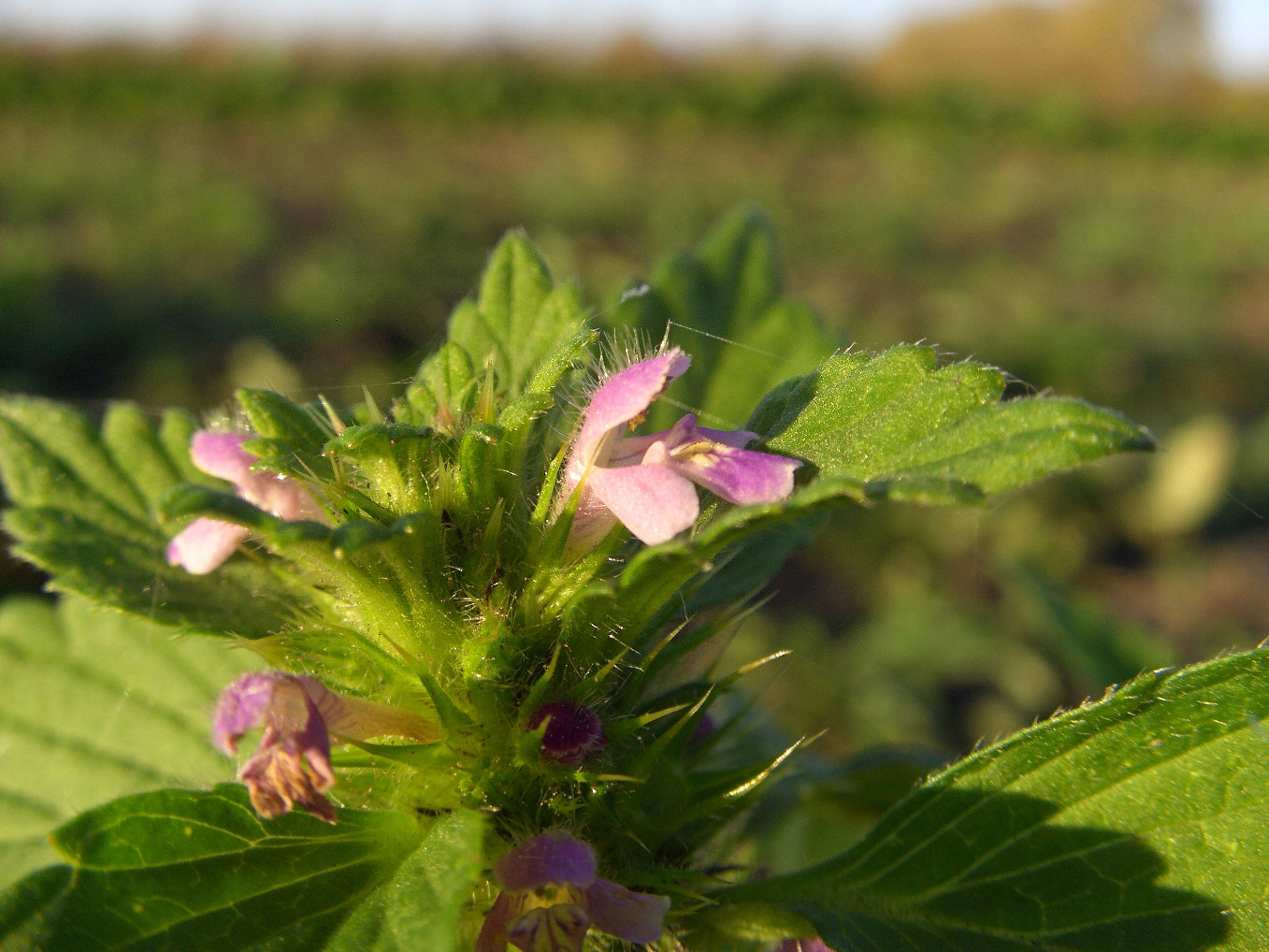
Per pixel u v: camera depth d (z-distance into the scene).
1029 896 0.08
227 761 0.10
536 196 0.93
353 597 0.08
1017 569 0.15
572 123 1.46
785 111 1.52
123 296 0.59
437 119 1.44
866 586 0.36
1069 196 1.12
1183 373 0.56
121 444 0.10
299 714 0.07
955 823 0.08
